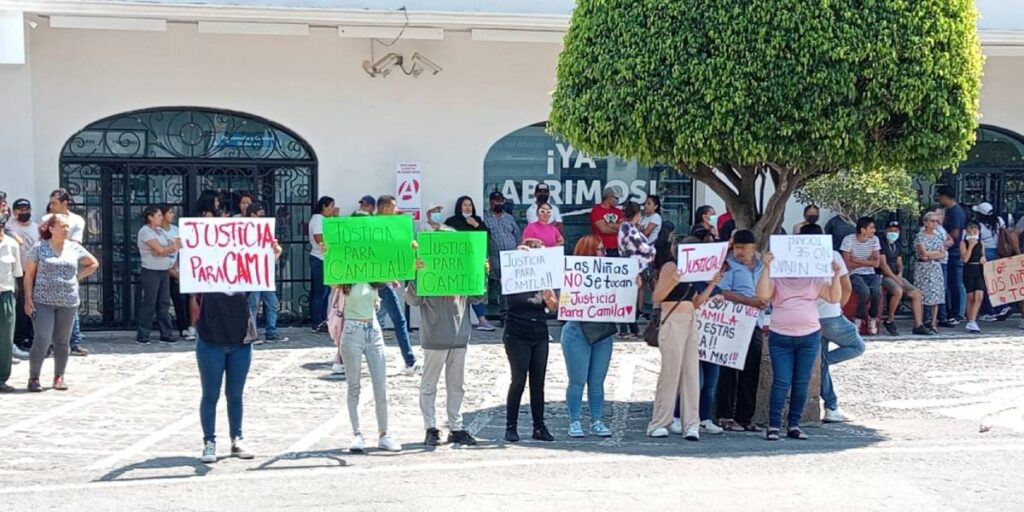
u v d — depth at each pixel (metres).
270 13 15.32
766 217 10.93
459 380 9.77
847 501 7.75
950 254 17.45
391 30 15.98
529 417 11.13
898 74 9.80
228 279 8.88
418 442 9.87
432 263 9.45
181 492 8.02
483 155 17.28
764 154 9.77
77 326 14.22
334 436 10.05
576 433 10.15
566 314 10.00
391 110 16.92
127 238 16.36
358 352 9.33
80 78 15.90
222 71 16.36
